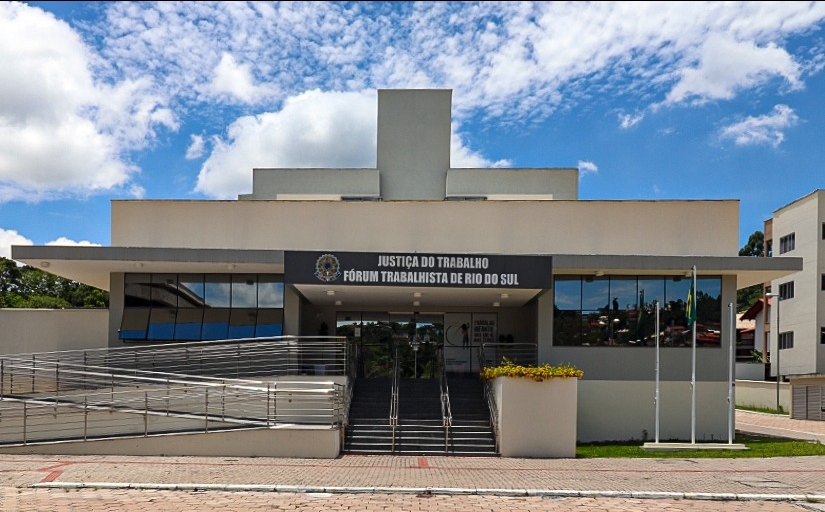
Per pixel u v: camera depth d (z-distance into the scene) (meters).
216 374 21.34
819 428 27.72
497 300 24.83
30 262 21.73
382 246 23.58
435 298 24.30
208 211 23.94
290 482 13.30
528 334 26.17
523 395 18.17
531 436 18.02
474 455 18.19
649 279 22.59
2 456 17.05
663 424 22.02
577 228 23.50
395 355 27.23
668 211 23.47
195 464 15.77
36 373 21.62
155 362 22.06
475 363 27.11
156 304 23.52
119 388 19.94
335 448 17.47
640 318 22.44
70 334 27.42
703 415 22.05
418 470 15.32
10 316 26.80
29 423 18.61
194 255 21.31
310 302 26.34
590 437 21.86
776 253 50.41
